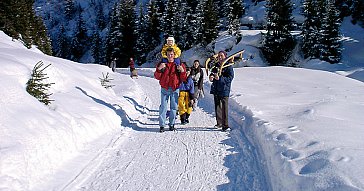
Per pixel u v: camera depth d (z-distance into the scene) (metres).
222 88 7.26
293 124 6.46
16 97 5.34
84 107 7.21
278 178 4.30
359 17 50.31
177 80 7.24
